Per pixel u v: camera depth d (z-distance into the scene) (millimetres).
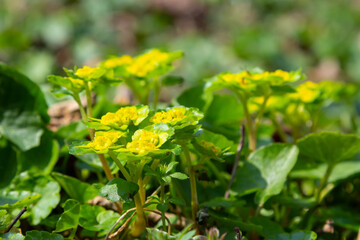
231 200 387
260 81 401
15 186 407
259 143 476
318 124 594
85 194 400
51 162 424
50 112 466
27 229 392
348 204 460
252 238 401
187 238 342
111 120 348
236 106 474
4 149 429
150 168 352
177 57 437
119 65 433
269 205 405
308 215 414
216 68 1330
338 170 449
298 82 1000
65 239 357
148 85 454
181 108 355
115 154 352
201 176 404
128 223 367
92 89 396
